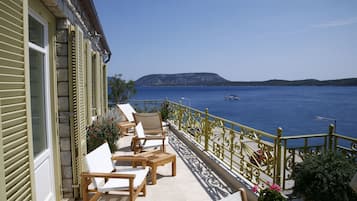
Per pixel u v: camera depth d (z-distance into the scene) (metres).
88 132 5.04
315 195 2.47
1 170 1.33
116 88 13.13
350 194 2.38
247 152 3.73
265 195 2.21
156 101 11.49
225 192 3.63
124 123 7.92
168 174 4.34
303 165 2.66
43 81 2.84
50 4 2.65
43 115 2.85
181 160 5.16
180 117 7.94
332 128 3.19
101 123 5.79
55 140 3.08
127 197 3.45
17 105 1.58
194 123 6.47
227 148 4.40
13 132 1.54
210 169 4.61
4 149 1.44
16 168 1.55
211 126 5.15
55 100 3.07
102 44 8.65
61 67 3.13
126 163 4.87
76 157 3.26
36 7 2.45
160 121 6.87
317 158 2.65
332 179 2.42
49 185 2.95
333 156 2.62
